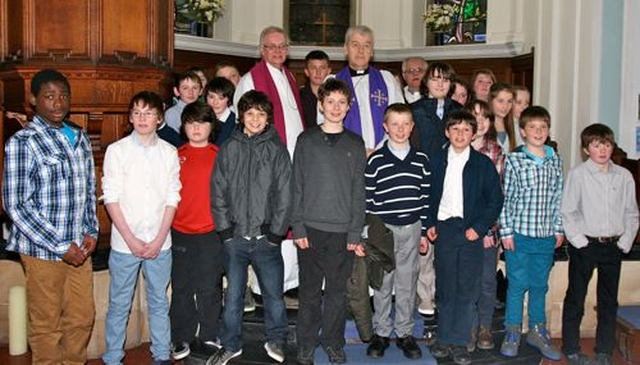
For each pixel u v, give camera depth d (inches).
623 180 157.2
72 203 138.3
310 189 146.3
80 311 144.7
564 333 164.2
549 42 263.6
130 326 170.7
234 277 148.3
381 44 332.5
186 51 284.2
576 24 241.4
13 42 167.9
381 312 155.8
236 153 146.2
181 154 153.9
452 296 156.3
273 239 146.3
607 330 161.2
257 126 145.9
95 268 165.0
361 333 154.4
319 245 146.6
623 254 172.2
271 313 151.3
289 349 158.4
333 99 145.6
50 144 136.1
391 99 182.1
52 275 138.7
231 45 299.1
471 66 310.5
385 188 151.9
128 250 145.6
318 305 149.6
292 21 332.2
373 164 152.5
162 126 168.2
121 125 180.5
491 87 185.9
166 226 146.0
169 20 181.3
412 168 152.3
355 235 146.6
